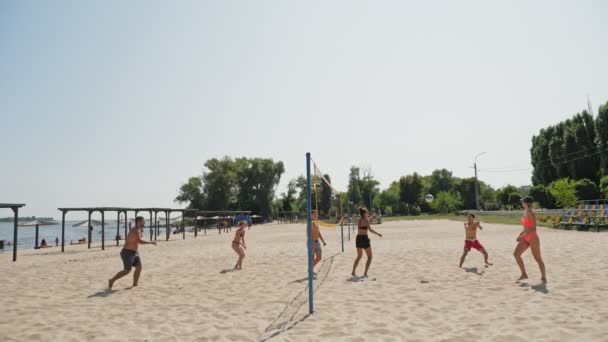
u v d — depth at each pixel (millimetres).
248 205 65562
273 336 3902
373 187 70625
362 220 7402
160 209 24844
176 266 9727
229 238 23734
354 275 7402
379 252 11023
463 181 75375
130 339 3949
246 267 9070
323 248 13109
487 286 5883
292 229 32375
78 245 24750
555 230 17125
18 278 8523
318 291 6055
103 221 18938
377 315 4520
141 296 6148
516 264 7840
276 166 67250
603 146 33906
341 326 4137
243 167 66438
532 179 46156
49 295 6438
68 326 4500
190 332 4129
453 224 28297
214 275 8055
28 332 4301
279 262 9719
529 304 4691
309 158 5066
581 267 7055
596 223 15672
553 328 3744
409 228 24656
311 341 3693
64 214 18297
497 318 4176
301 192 79188
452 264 8266
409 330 3902
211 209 60750
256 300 5609
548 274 6547
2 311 5328
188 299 5828
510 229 19500
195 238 26078
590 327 3721
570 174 38500
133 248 6992
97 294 6414
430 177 84125
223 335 3994
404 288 6012
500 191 55188
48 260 13094
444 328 3922
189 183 61938
